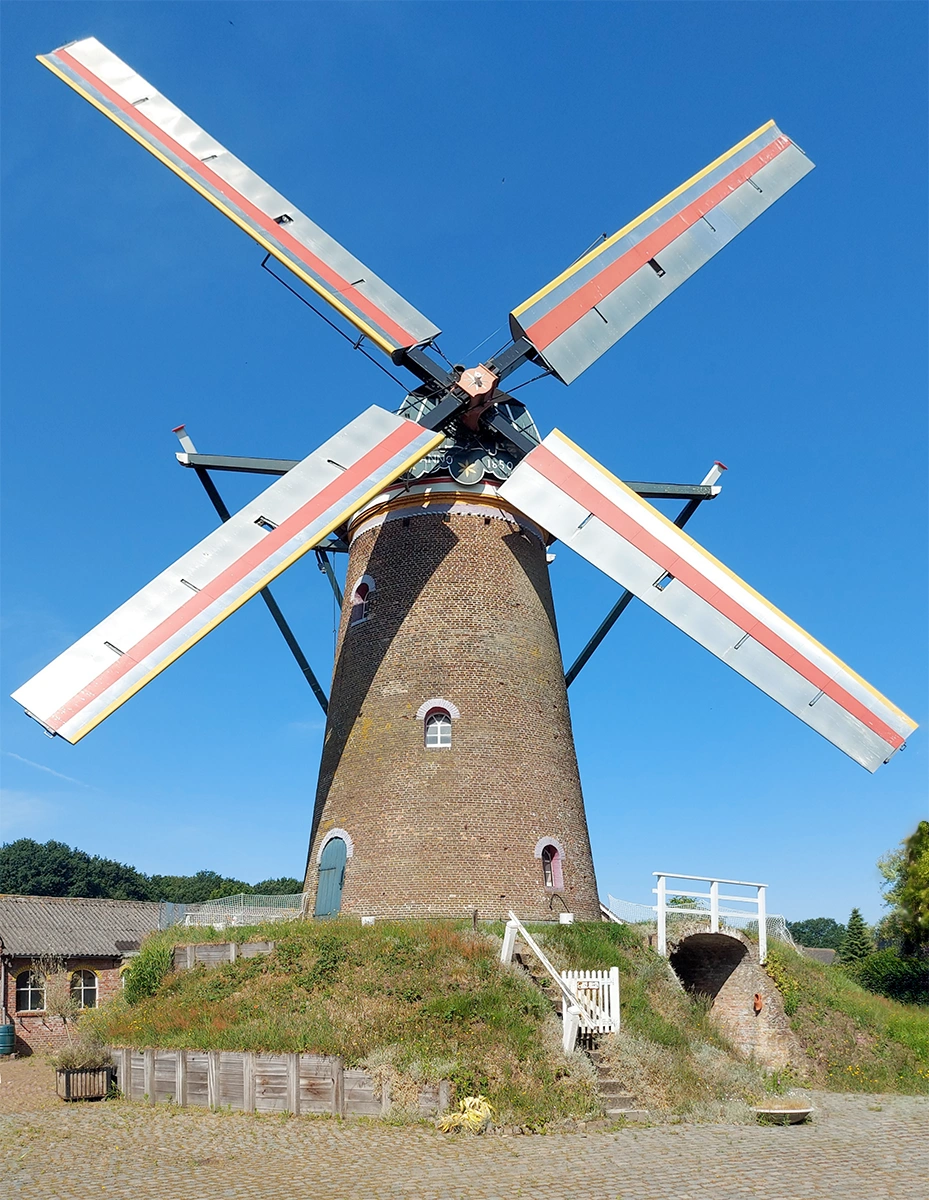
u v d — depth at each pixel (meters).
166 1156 14.24
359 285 24.47
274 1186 12.52
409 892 22.80
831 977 30.19
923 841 46.03
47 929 39.09
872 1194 12.37
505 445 26.47
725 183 28.25
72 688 19.08
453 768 23.59
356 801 24.12
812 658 22.97
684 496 25.70
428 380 24.97
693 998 23.47
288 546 21.47
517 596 25.58
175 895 95.06
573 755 26.16
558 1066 16.92
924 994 39.00
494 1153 14.09
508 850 23.27
